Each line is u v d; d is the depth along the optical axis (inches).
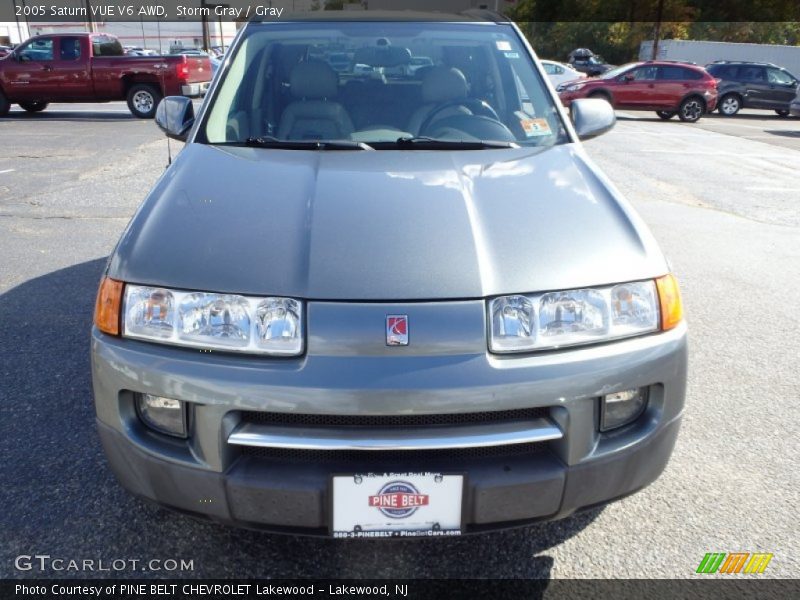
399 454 69.4
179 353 70.2
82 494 93.4
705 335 152.8
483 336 69.0
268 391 66.8
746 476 100.4
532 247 76.2
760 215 271.1
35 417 112.3
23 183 298.7
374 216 79.5
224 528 87.7
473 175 92.9
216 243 75.9
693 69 689.0
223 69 122.0
